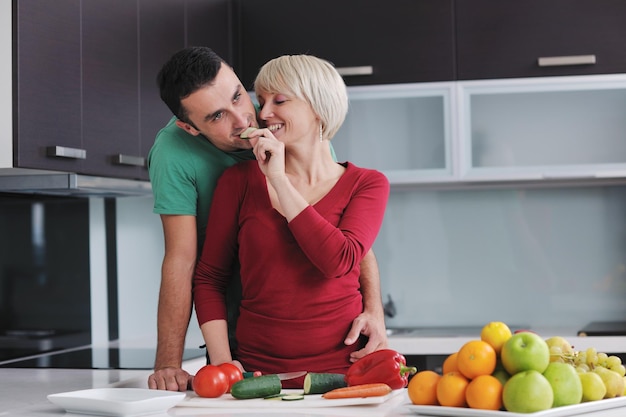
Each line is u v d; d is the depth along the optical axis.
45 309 3.81
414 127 3.98
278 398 1.78
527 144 3.91
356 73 3.96
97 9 3.03
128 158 3.14
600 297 4.32
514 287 4.39
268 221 2.00
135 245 4.15
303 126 2.01
